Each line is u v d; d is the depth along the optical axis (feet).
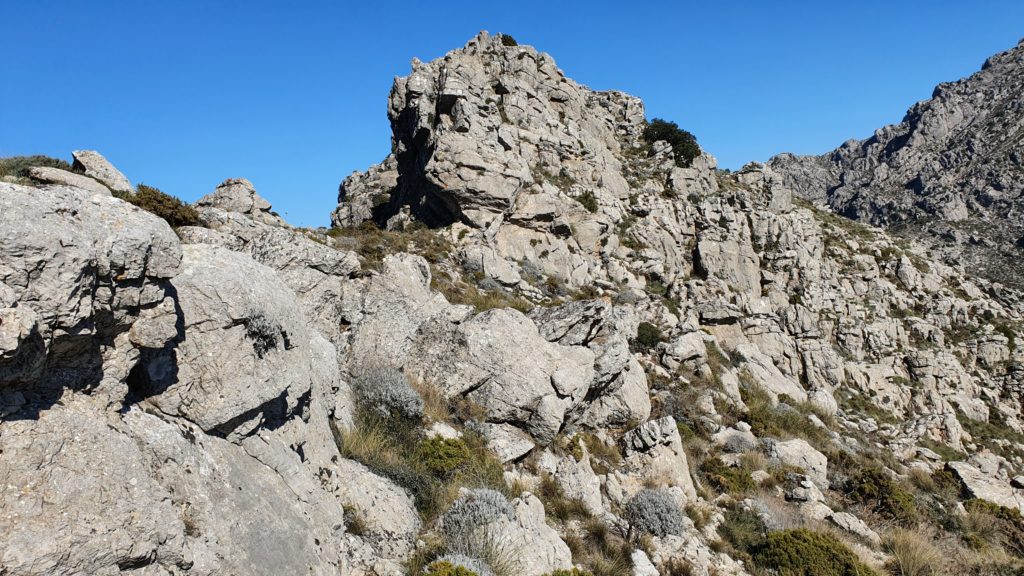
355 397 45.19
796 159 649.20
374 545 30.76
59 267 17.98
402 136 155.84
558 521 43.68
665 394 79.77
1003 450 132.77
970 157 440.86
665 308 121.29
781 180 207.51
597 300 66.69
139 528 18.54
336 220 181.98
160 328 22.82
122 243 20.54
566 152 151.84
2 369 16.56
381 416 44.29
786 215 198.80
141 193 51.65
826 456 82.38
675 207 167.53
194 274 25.99
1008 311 196.65
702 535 49.21
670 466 56.13
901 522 63.67
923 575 50.42
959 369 155.53
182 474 21.93
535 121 151.74
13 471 16.76
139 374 23.59
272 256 47.73
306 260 50.01
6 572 15.15
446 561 29.78
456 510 35.68
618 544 43.16
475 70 157.48
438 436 44.86
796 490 63.52
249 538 22.91
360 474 34.96
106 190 49.11
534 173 136.98
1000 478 105.40
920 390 148.66
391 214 153.07
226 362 25.64
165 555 19.22
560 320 64.03
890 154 548.72
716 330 127.65
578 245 132.36
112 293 20.62
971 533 65.46
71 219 19.43
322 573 25.58
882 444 112.47
